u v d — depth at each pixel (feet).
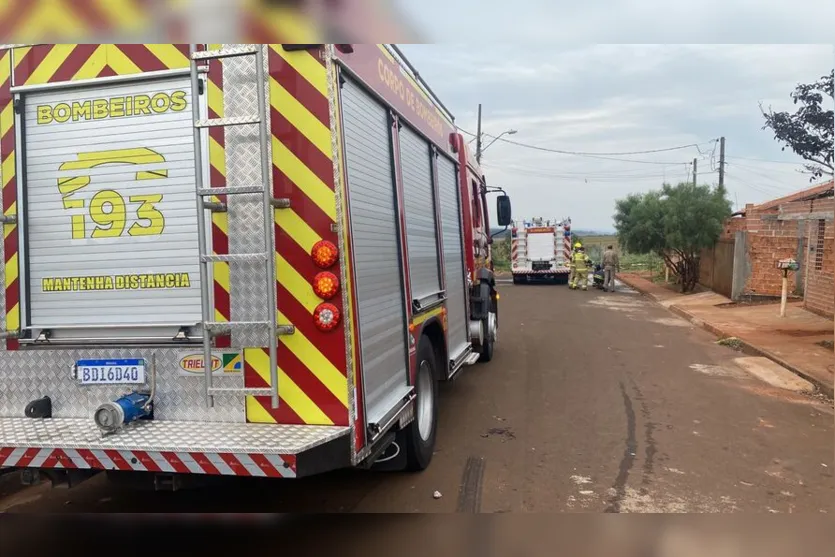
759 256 59.21
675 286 80.59
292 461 10.80
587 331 44.80
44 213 13.20
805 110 42.83
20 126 13.12
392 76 15.83
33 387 13.25
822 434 21.26
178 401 12.55
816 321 45.19
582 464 18.24
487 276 30.58
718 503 15.64
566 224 93.20
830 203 41.32
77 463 11.37
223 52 11.33
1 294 13.38
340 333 11.80
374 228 13.79
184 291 12.63
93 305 13.07
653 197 77.97
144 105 12.65
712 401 25.48
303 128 11.71
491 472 17.53
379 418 13.17
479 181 32.53
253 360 12.15
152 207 12.70
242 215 11.90
